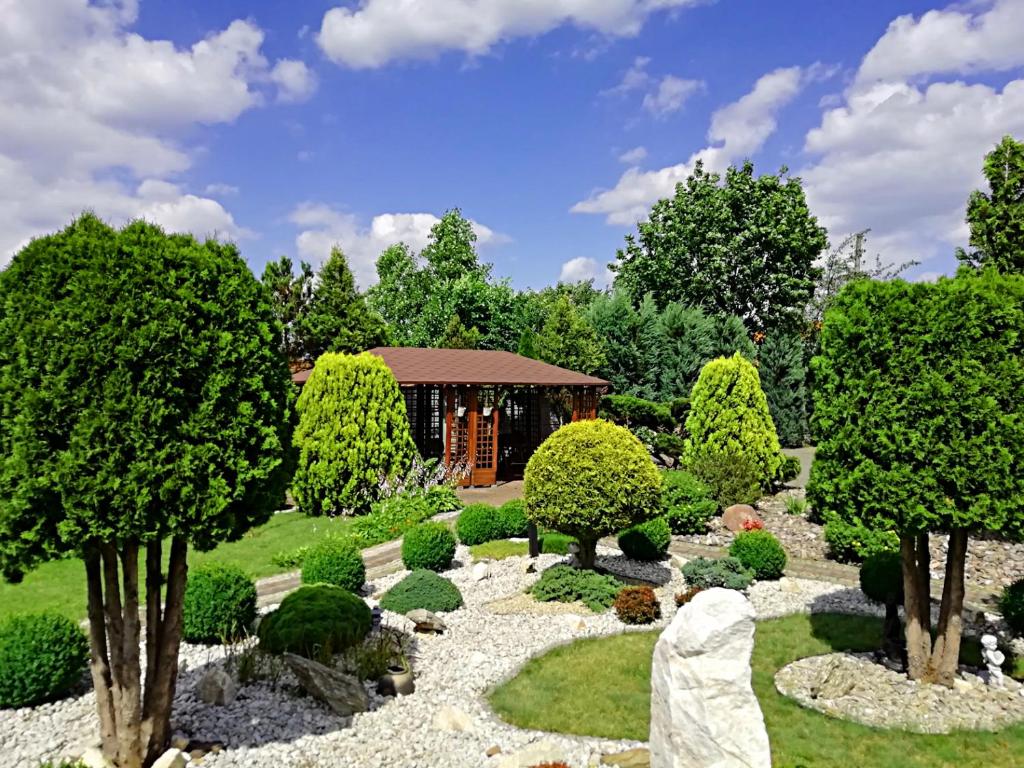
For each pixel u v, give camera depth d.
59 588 9.98
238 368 4.88
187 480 4.57
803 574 11.21
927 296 6.28
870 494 6.36
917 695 6.66
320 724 5.82
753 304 36.50
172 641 5.04
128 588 4.82
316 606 7.34
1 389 4.33
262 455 4.98
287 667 6.63
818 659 7.68
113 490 4.34
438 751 5.54
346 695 6.11
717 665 4.24
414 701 6.50
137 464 4.39
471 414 19.67
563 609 9.35
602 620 8.98
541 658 7.73
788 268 35.50
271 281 35.72
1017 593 8.47
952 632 6.75
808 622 8.91
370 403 15.91
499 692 6.83
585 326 30.41
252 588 7.89
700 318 30.17
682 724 4.30
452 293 41.56
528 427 25.06
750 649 4.29
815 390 7.11
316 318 36.03
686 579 10.34
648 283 38.06
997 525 5.83
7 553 4.37
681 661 4.34
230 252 5.22
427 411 23.92
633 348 29.89
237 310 4.95
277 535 13.52
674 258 36.75
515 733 5.92
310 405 15.68
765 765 4.20
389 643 7.39
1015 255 11.98
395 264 47.34
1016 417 5.84
